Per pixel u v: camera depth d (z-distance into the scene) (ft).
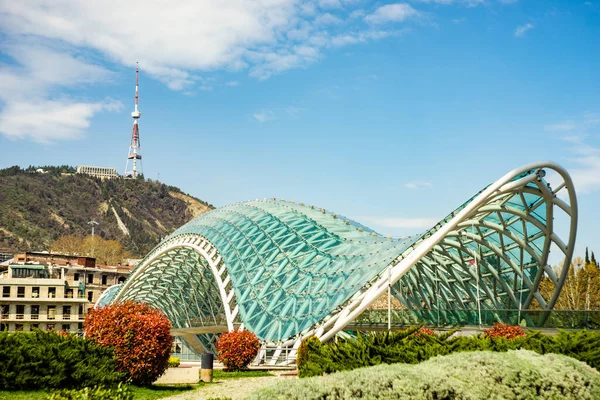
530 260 191.31
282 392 58.13
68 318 339.57
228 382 133.49
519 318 169.17
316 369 92.12
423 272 207.10
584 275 349.61
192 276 271.08
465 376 71.87
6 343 97.40
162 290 311.68
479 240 192.65
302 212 226.58
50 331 109.19
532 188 158.71
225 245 223.30
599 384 83.76
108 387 104.06
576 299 338.95
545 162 147.02
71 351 102.89
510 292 202.59
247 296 189.78
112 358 114.01
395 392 62.44
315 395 58.34
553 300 192.44
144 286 315.58
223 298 204.95
